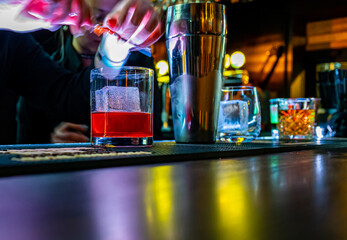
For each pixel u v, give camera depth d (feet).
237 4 18.43
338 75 5.87
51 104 5.34
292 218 0.67
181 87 2.71
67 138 5.33
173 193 0.88
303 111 3.92
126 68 2.30
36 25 3.59
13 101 6.72
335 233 0.59
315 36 17.97
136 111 2.28
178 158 1.68
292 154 2.10
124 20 3.44
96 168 1.37
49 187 0.94
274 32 18.10
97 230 0.57
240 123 2.95
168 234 0.56
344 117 5.21
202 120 2.68
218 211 0.71
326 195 0.89
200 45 2.64
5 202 0.76
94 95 2.34
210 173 1.23
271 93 17.57
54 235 0.54
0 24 3.50
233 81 13.97
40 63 5.37
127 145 2.27
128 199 0.80
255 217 0.68
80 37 5.16
